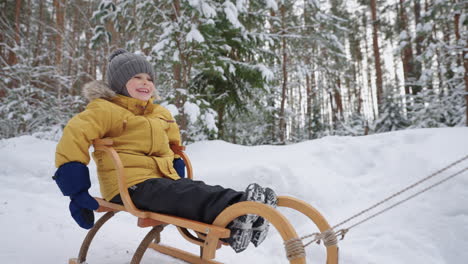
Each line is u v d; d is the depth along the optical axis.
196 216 1.52
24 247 2.37
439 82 8.38
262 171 3.60
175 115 5.46
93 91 1.97
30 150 6.04
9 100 8.78
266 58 7.76
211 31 5.98
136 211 1.63
